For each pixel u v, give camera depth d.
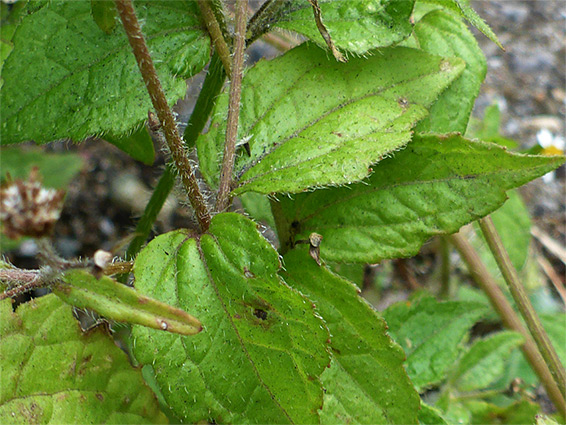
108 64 0.15
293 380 0.14
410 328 0.20
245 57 0.17
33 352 0.14
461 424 0.20
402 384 0.15
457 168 0.15
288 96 0.16
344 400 0.15
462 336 0.20
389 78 0.16
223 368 0.14
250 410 0.14
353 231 0.16
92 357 0.14
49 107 0.15
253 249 0.13
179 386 0.14
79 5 0.15
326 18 0.16
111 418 0.14
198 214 0.14
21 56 0.15
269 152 0.15
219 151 0.15
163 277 0.14
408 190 0.16
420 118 0.15
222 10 0.16
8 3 0.19
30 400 0.13
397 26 0.15
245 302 0.13
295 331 0.13
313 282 0.15
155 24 0.16
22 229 0.10
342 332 0.15
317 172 0.14
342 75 0.16
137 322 0.11
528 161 0.15
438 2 0.16
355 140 0.15
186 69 0.16
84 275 0.11
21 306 0.14
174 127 0.13
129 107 0.15
